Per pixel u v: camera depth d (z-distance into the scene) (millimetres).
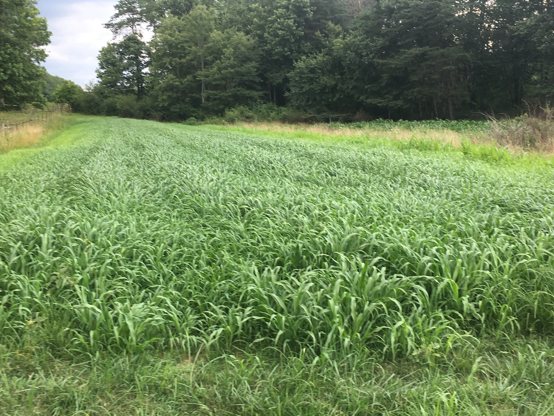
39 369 2855
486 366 2951
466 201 6191
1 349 2979
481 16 32250
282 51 47125
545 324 3328
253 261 4074
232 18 56406
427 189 7367
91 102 70188
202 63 55000
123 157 11602
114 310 3324
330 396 2613
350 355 2904
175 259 4352
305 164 10281
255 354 3133
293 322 3188
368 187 7375
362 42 34875
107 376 2746
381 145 14945
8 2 31906
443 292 3572
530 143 12547
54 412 2498
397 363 2998
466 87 33781
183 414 2529
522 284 3686
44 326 3223
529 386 2707
